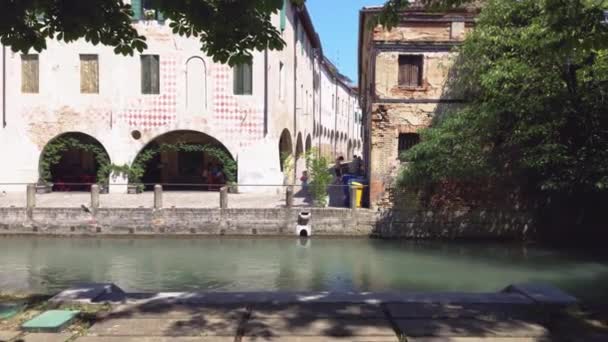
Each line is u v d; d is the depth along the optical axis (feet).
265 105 87.15
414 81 67.51
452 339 18.65
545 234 66.74
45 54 86.17
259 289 44.42
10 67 86.12
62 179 94.12
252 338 18.67
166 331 19.30
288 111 100.07
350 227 67.62
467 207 67.26
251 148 87.56
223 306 22.25
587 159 53.67
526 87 55.42
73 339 18.56
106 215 67.72
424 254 59.36
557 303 22.06
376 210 67.72
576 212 66.39
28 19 24.43
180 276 49.24
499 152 64.80
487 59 60.80
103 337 18.72
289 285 45.75
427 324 20.04
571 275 49.60
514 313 21.43
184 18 24.13
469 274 50.24
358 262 55.36
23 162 87.04
